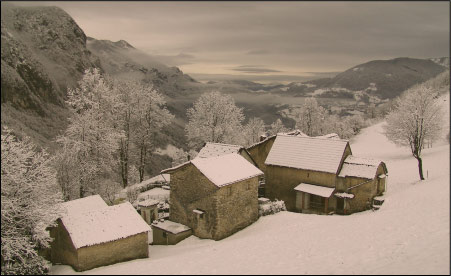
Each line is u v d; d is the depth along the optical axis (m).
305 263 19.50
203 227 31.38
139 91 51.66
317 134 82.50
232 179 31.70
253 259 21.25
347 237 23.28
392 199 34.03
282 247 23.22
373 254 19.22
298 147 41.69
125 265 22.59
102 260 24.92
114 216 27.08
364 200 36.91
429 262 16.36
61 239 25.95
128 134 50.56
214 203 30.48
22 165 24.38
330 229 26.34
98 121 41.00
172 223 33.31
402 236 21.19
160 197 44.75
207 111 59.25
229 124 59.28
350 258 19.22
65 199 39.97
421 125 43.72
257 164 45.53
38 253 27.47
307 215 34.69
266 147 45.78
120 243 25.70
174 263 21.75
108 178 47.47
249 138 83.25
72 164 39.59
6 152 23.88
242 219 33.19
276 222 33.12
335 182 37.91
